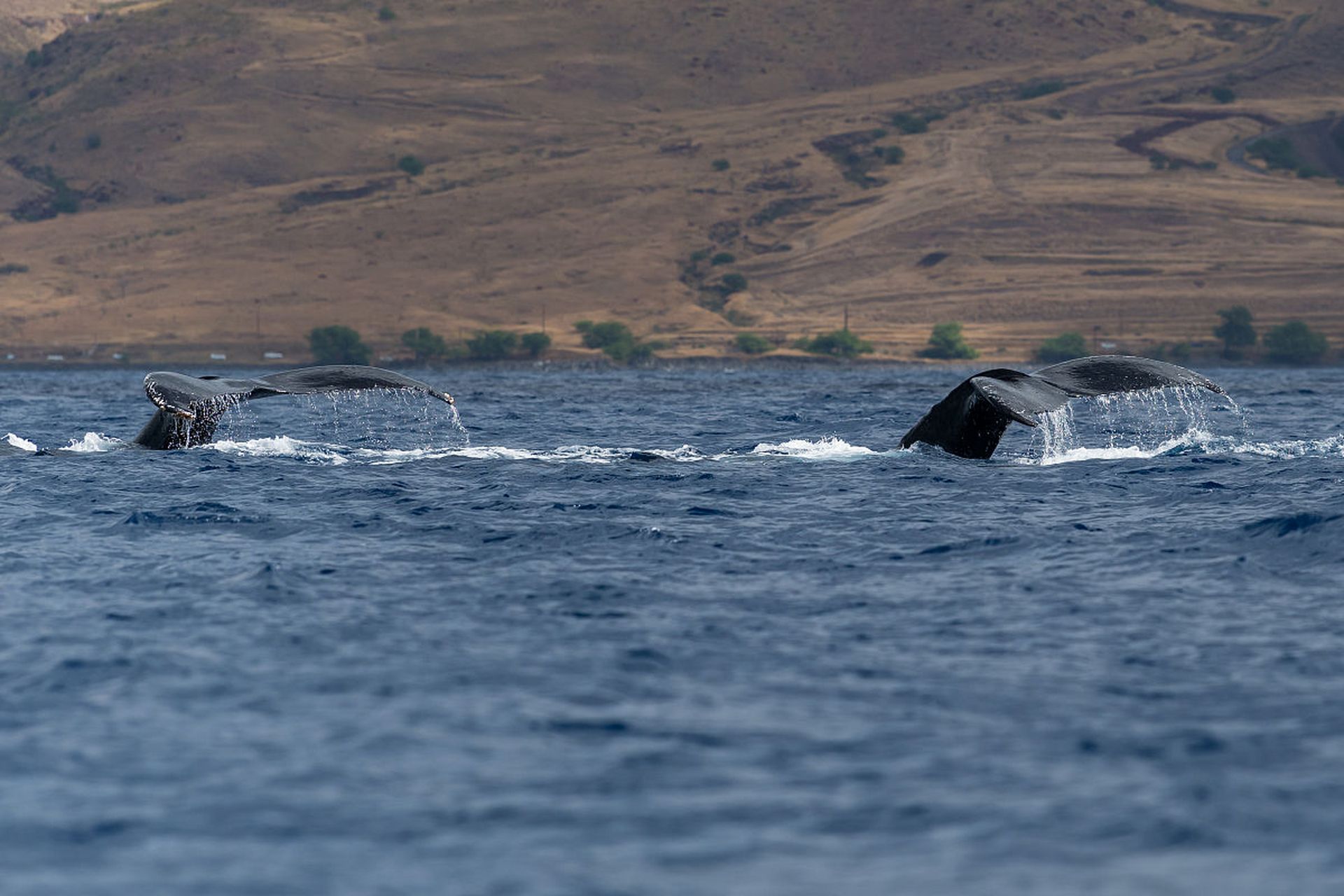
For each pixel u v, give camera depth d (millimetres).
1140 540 65500
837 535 68250
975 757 36062
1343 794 33062
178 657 45594
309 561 62094
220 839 31359
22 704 40906
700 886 28859
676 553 64125
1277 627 48938
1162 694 41219
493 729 38438
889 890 28641
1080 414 182625
